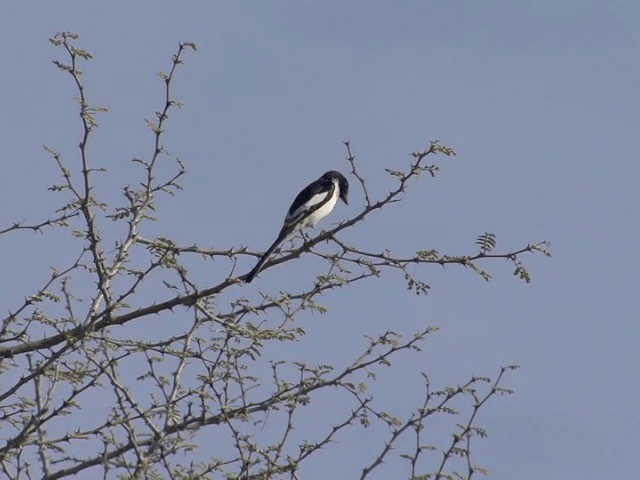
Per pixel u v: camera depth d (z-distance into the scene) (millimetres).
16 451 12086
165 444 12242
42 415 11906
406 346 12758
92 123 13570
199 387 12656
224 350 12805
